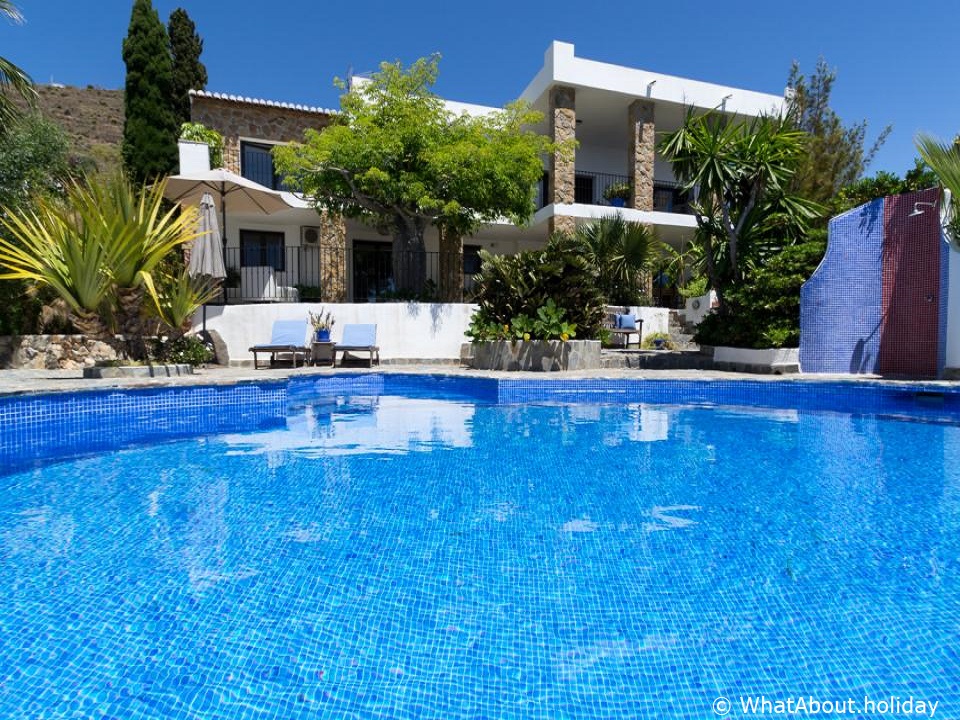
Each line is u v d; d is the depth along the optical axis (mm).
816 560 2418
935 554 2480
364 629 1859
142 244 6609
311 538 2666
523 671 1635
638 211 16078
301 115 15336
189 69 21344
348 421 6070
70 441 5008
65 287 6418
